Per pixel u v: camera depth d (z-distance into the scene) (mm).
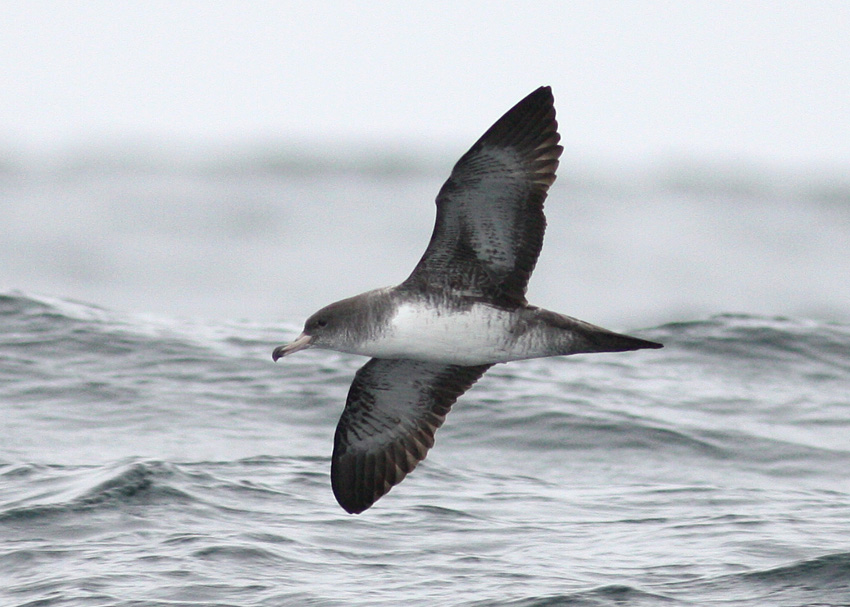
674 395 19906
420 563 11812
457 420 17844
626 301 43000
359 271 51344
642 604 10539
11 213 68250
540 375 20547
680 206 80500
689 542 12461
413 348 10992
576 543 12562
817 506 14242
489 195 10547
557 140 10461
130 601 10578
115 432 16859
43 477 14289
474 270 10859
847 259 57562
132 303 42156
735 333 23234
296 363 20344
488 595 10797
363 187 87062
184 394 18625
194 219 67625
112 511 12961
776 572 11195
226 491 13953
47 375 19078
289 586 11039
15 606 10570
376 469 12125
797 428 18453
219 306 41938
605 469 16172
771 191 89500
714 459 16766
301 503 13812
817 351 22594
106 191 80125
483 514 13711
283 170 94000
